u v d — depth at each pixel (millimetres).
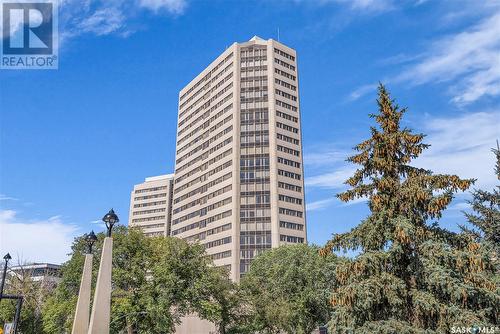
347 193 20281
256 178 108625
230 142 114438
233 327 42844
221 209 110188
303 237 107250
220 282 40250
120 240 36344
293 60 126438
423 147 19984
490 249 19359
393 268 18438
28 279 46875
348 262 18500
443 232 18578
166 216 178625
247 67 121875
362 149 21078
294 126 118312
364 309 17500
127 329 33562
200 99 134875
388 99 21375
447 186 18391
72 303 32125
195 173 126812
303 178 114188
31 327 44594
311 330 45156
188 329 53719
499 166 29047
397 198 18922
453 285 16250
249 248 101750
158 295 33375
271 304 42906
